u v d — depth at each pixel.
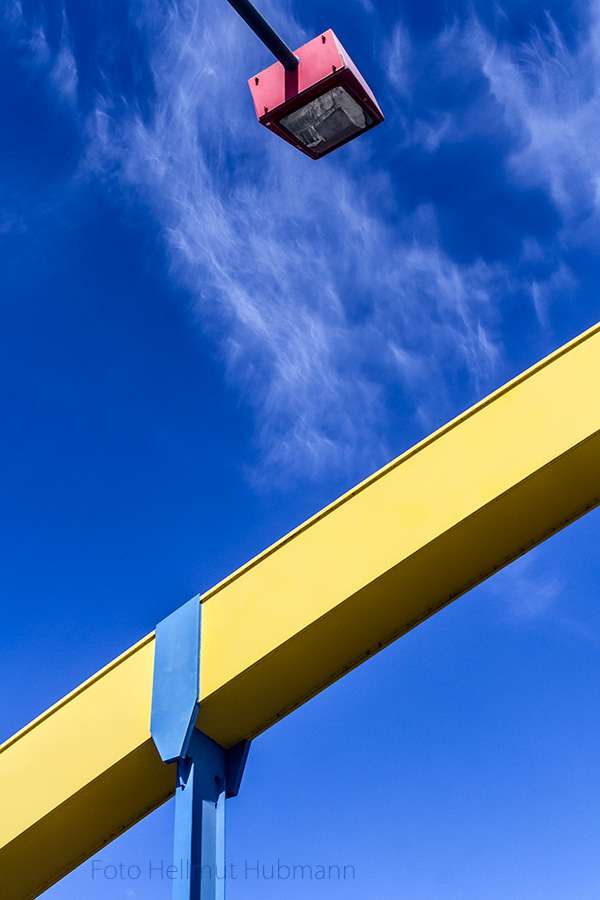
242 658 9.36
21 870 10.45
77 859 10.56
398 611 9.28
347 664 9.61
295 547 9.64
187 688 9.47
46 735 10.41
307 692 9.70
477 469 8.88
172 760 9.17
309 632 9.16
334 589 9.13
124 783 9.91
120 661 10.31
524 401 8.93
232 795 9.61
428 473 9.16
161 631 10.13
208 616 9.92
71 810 9.95
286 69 5.73
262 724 9.84
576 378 8.73
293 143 6.01
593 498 8.87
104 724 10.01
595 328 8.83
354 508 9.46
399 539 8.98
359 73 5.68
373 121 5.86
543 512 8.86
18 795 10.19
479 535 8.87
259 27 5.52
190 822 8.87
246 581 9.84
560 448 8.45
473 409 9.18
